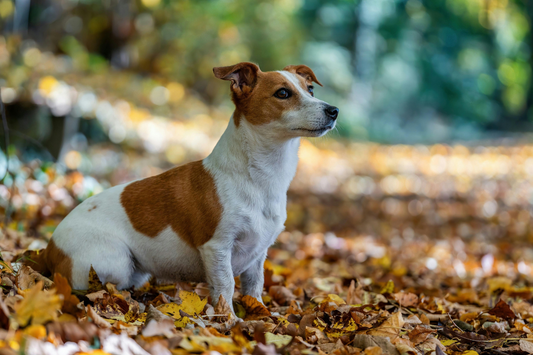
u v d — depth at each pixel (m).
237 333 2.69
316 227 8.42
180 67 16.86
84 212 3.54
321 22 27.06
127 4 15.57
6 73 8.61
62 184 6.53
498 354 3.13
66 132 8.80
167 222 3.48
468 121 32.12
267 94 3.43
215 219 3.37
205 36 17.28
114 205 3.55
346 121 22.34
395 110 29.02
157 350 2.43
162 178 3.63
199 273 3.65
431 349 3.05
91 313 2.70
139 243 3.52
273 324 3.17
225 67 3.48
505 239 8.39
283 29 20.06
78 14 14.59
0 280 3.02
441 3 31.88
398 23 29.50
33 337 2.29
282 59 19.69
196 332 2.77
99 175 8.75
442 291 5.13
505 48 33.88
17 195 5.78
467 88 32.31
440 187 13.40
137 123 11.32
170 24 16.84
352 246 7.43
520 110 35.84
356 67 27.62
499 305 3.81
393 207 10.84
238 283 4.50
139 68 16.52
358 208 10.52
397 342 3.01
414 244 7.83
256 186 3.43
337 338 3.09
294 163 3.65
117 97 11.67
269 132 3.42
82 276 3.35
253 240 3.48
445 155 19.78
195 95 17.11
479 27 33.28
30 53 10.77
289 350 2.70
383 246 7.65
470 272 6.15
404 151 20.27
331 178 13.38
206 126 14.66
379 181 13.95
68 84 9.74
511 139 26.72
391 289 4.53
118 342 2.41
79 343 2.38
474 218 10.01
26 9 12.86
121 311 3.11
